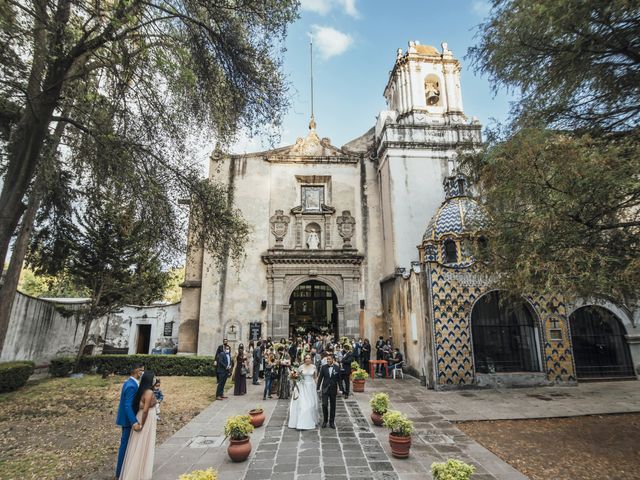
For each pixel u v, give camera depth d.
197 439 7.92
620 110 6.96
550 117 7.52
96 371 16.89
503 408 10.81
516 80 7.53
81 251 15.91
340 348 14.91
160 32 8.34
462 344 13.95
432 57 22.61
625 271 5.63
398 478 5.93
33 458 6.91
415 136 21.03
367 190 22.28
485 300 14.70
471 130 21.28
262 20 8.63
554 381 14.05
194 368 16.98
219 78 9.33
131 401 5.55
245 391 12.84
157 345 22.62
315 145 22.92
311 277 20.42
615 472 6.50
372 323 20.28
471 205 14.77
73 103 8.91
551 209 6.28
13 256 10.55
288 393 12.05
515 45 7.06
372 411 9.66
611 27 5.94
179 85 8.61
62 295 29.81
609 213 6.35
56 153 9.80
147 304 24.52
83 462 6.71
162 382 15.10
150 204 9.68
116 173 9.07
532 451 7.47
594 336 15.88
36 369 16.62
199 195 11.07
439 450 7.32
